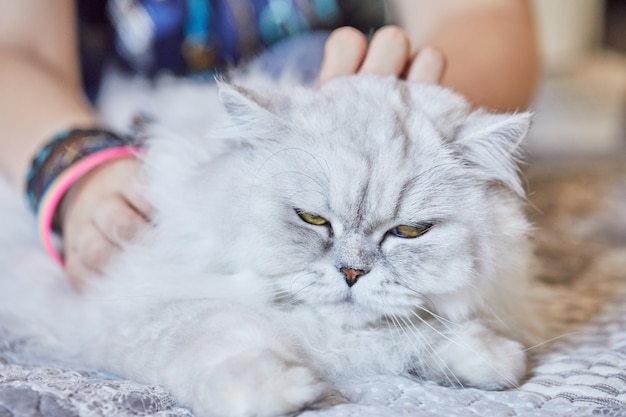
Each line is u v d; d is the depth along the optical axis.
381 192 0.47
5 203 0.64
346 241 0.47
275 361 0.40
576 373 0.46
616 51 2.08
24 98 0.61
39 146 0.58
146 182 0.53
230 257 0.48
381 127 0.49
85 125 0.59
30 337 0.53
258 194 0.48
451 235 0.48
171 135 0.53
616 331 0.53
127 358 0.46
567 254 0.71
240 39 0.76
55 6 0.69
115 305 0.49
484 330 0.49
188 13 0.76
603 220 0.82
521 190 0.52
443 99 0.52
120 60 0.78
